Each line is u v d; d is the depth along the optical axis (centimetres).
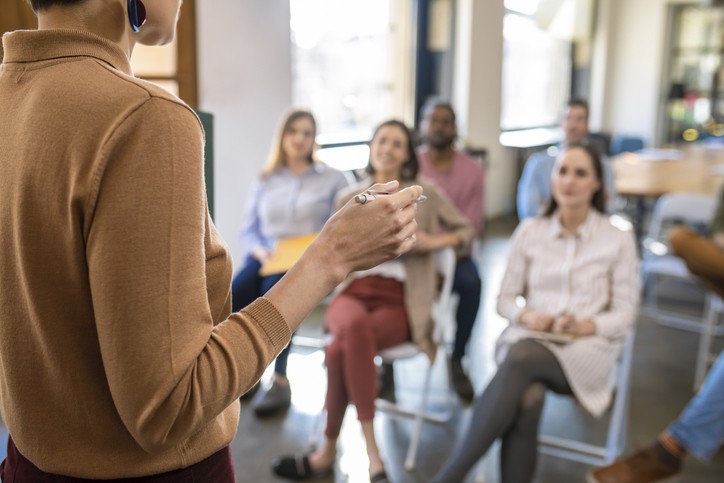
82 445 79
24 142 73
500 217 768
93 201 69
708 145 729
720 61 893
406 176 308
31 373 78
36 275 73
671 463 251
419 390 340
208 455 85
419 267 290
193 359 71
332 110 565
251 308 79
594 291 261
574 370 242
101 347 70
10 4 253
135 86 72
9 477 88
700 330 427
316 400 327
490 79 695
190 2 364
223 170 400
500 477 240
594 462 274
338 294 294
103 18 77
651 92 913
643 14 905
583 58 912
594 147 267
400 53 632
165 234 69
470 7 646
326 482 261
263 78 412
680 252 258
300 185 352
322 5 535
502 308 269
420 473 268
